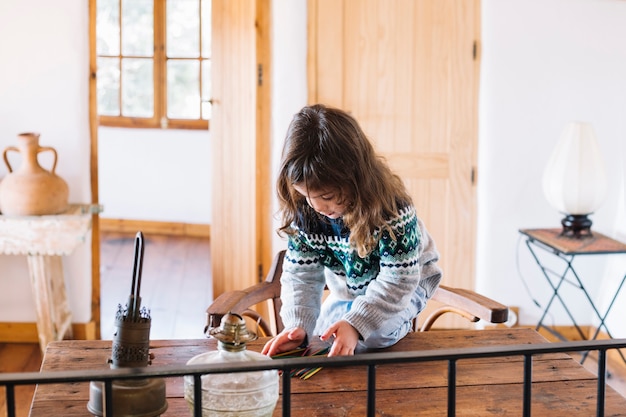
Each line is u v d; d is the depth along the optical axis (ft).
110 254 20.06
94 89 13.41
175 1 21.29
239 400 4.75
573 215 12.77
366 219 5.92
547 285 14.17
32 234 12.31
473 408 5.58
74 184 13.48
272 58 13.47
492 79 13.60
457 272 14.11
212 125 14.24
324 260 6.76
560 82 13.66
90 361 6.24
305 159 5.72
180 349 6.56
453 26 13.52
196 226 22.12
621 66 13.65
